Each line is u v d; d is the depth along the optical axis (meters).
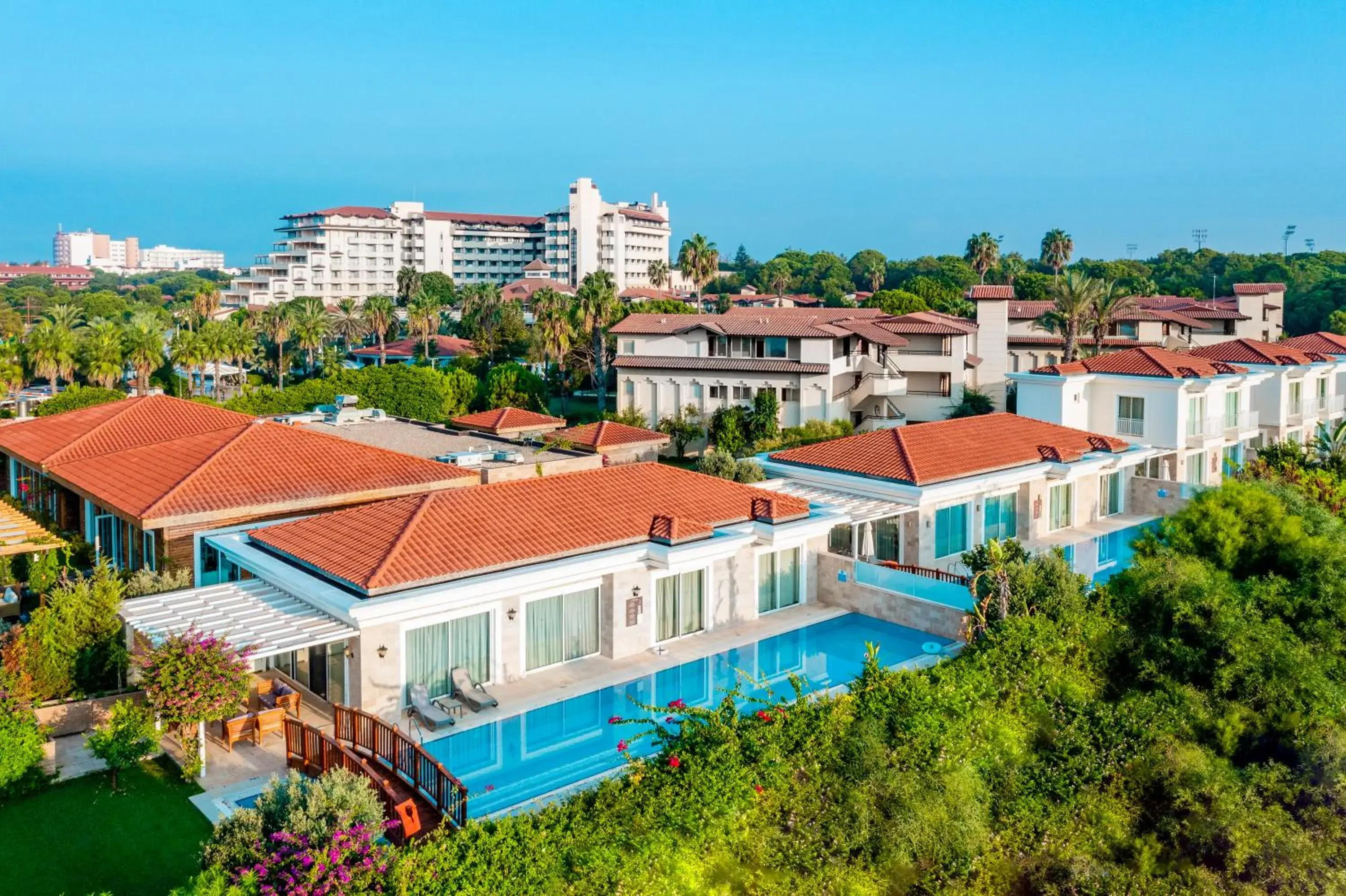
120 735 18.78
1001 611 24.69
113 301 177.88
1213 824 20.42
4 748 18.23
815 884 17.08
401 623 21.89
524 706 22.36
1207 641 24.73
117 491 32.19
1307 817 21.25
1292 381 58.84
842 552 36.09
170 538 29.12
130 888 15.58
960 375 76.62
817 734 19.14
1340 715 23.12
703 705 22.42
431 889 14.02
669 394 77.88
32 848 16.70
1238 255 169.00
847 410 74.88
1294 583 28.19
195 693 18.84
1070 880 19.30
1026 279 130.25
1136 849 20.27
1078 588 26.41
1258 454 47.75
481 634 23.38
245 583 25.25
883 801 18.44
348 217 198.00
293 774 15.44
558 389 100.25
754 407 70.88
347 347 143.75
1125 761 21.58
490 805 17.62
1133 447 45.62
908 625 28.23
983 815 19.44
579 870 14.84
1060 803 20.48
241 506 30.22
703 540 26.98
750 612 28.86
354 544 24.81
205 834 17.19
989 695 21.98
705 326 77.44
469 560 23.83
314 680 23.42
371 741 18.72
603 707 22.39
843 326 74.75
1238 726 23.11
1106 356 51.47
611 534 26.42
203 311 151.88
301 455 34.47
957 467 36.00
